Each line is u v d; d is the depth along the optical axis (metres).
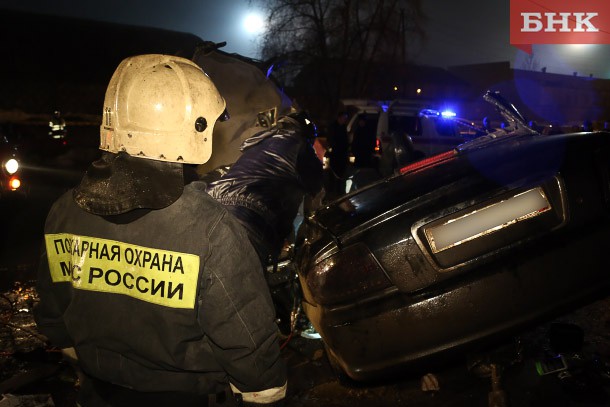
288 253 3.47
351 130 14.14
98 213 1.71
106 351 1.79
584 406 3.17
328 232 3.01
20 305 5.12
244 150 3.50
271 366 1.79
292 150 3.46
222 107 1.92
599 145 3.01
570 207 2.84
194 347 1.76
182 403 1.78
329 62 31.33
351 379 3.22
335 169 11.83
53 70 26.58
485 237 2.80
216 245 1.70
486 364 3.13
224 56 4.23
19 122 17.53
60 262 1.82
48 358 3.94
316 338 3.93
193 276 1.68
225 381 1.84
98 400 1.83
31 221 8.66
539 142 3.12
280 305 3.51
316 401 3.40
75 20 30.17
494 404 2.98
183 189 1.74
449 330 2.78
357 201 3.27
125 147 1.74
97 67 27.86
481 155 3.26
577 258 2.82
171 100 1.76
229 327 1.70
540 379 3.46
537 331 4.16
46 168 11.80
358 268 2.85
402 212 2.89
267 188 3.21
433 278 2.79
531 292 2.79
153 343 1.71
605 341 3.95
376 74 32.66
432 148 12.80
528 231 2.82
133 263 1.71
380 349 2.81
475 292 2.77
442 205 2.86
